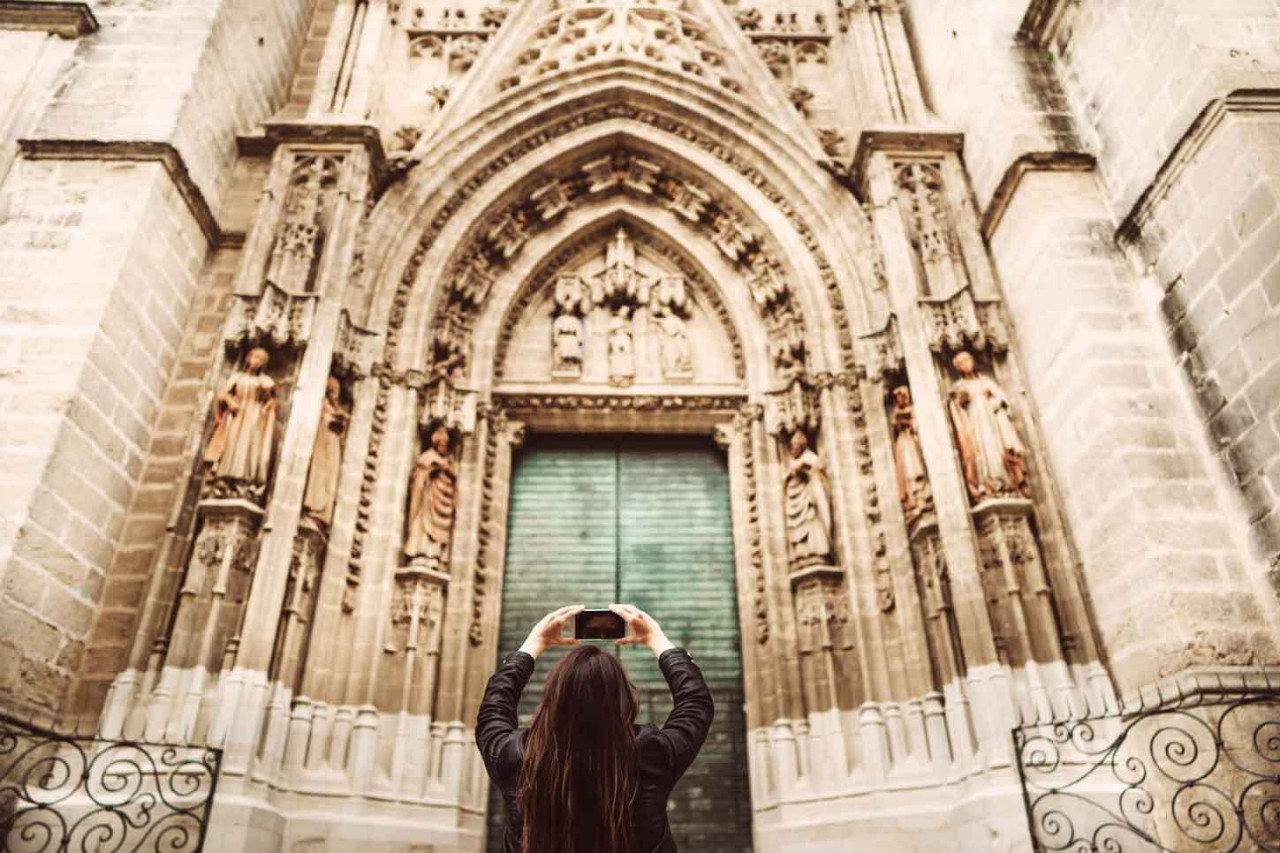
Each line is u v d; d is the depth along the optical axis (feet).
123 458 33.01
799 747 35.37
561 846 8.09
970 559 32.42
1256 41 30.96
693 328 48.85
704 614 42.14
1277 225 27.09
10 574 26.89
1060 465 33.78
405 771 32.94
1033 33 41.14
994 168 39.73
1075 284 33.63
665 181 50.72
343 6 47.65
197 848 23.99
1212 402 29.66
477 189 46.98
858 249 43.39
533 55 51.88
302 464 33.78
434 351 42.93
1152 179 32.89
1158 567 27.94
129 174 34.76
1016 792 27.45
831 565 38.04
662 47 51.70
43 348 30.60
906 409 37.86
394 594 36.32
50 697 28.68
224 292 39.17
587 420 45.50
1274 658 26.45
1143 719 27.37
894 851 30.83
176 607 30.81
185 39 38.58
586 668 9.09
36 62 36.73
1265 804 22.44
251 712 28.89
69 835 23.15
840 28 52.49
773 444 42.52
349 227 39.88
